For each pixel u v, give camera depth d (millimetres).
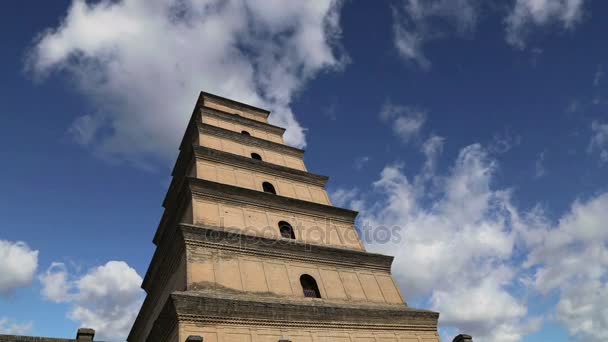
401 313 23875
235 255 22594
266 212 27047
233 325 19000
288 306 20641
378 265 27391
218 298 19125
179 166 31938
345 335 21453
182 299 18328
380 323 22953
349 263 26281
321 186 32969
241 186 28766
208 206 25078
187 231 22031
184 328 17781
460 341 22500
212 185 26016
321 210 29422
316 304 21625
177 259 22703
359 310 22547
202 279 20547
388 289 26312
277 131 38375
